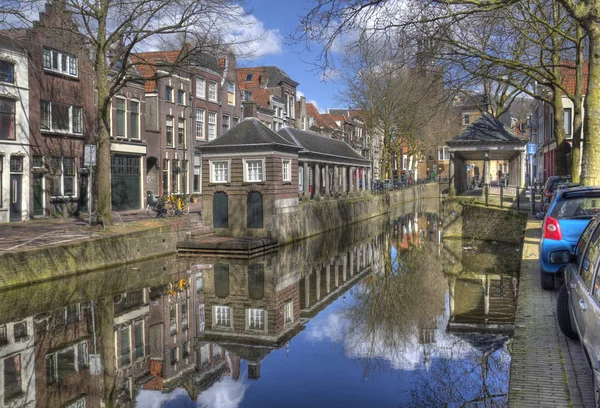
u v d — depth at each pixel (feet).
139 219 82.28
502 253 71.92
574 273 20.45
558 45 69.26
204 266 67.36
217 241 76.59
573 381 18.48
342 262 72.84
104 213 67.36
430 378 28.14
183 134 118.52
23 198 76.89
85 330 37.42
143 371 29.91
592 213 30.76
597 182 43.60
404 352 33.17
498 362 30.45
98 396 25.73
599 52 41.93
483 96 89.51
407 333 37.55
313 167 132.16
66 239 58.03
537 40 63.52
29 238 57.57
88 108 89.76
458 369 29.32
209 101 128.67
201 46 62.75
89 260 58.13
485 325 38.09
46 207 80.94
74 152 86.74
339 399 25.72
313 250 84.02
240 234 84.53
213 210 86.17
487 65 57.52
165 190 112.06
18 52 75.56
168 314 43.21
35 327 37.73
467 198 82.43
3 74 73.56
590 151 43.68
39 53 79.71
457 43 53.78
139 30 61.57
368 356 32.48
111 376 28.81
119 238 63.10
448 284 53.26
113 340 35.55
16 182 76.38
